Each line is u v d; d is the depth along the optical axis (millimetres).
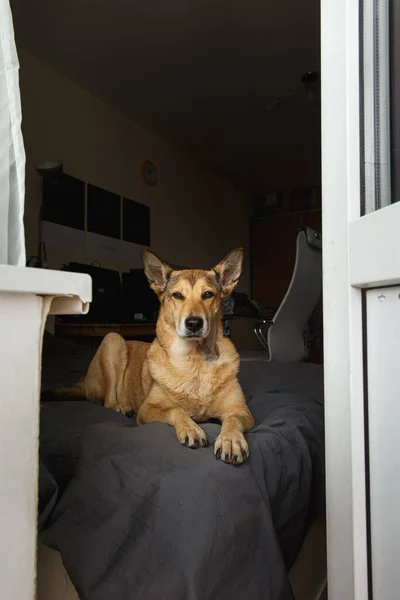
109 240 4785
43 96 4059
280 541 1054
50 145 4121
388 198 699
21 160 755
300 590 1256
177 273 1790
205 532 795
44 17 3490
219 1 3344
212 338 1631
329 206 727
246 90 4656
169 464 964
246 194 8109
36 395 614
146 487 890
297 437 1285
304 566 1302
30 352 604
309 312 3066
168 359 1606
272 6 3410
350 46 690
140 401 1874
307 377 2236
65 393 2008
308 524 1239
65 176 4227
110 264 4781
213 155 6383
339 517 711
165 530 813
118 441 1097
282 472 1117
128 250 5078
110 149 4895
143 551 792
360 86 697
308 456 1260
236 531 847
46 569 897
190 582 730
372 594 681
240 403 1543
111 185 4879
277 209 8070
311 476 1237
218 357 1600
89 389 2084
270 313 4523
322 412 1603
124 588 752
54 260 4043
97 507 885
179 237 6125
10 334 585
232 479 939
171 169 5988
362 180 696
